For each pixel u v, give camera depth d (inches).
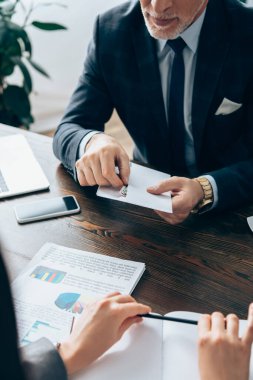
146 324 27.8
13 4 93.0
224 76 47.3
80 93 53.1
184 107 50.4
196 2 42.0
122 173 39.9
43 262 33.6
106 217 38.9
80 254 34.5
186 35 45.9
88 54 53.3
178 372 25.1
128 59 49.8
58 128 49.7
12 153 47.8
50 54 120.6
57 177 44.5
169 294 31.0
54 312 29.1
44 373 22.8
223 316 26.9
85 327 26.3
